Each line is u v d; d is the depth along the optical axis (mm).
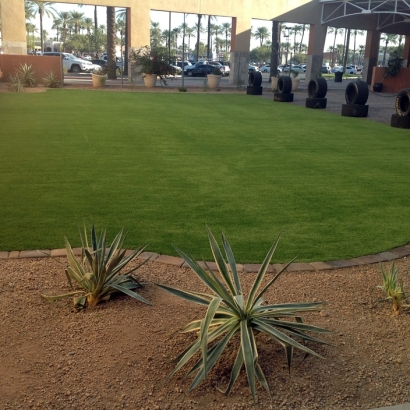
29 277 4629
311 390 3143
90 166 9203
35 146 10938
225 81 40438
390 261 5305
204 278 3453
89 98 21562
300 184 8344
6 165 9156
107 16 35625
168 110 18422
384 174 9227
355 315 4121
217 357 3080
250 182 8375
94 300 4133
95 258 4082
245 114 18125
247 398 3061
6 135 12203
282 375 3268
